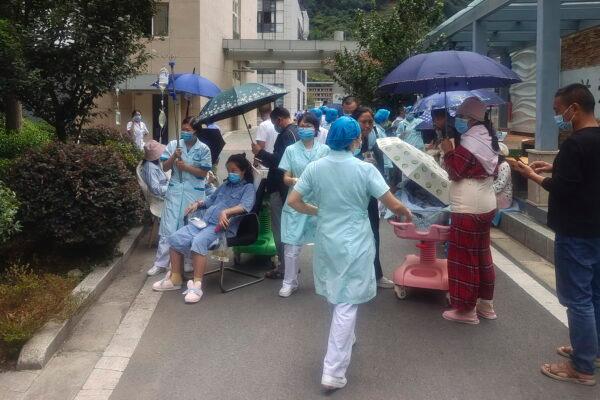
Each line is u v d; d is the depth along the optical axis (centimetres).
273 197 648
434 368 446
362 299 417
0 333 455
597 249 407
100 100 2520
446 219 588
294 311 565
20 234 633
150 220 872
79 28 886
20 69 814
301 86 5903
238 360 462
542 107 877
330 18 7350
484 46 1269
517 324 529
